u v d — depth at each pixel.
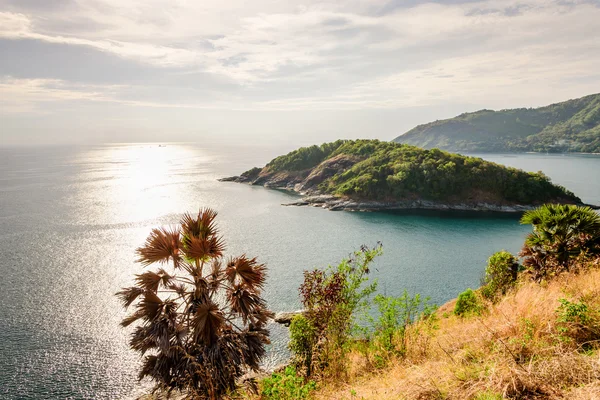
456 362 6.47
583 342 5.86
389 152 156.88
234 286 11.04
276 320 38.06
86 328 38.75
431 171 131.38
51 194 143.12
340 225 94.44
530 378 5.01
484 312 10.44
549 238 17.70
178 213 106.25
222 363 9.82
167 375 10.00
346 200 126.94
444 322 13.11
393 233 86.50
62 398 27.67
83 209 112.06
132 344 10.14
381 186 131.38
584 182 170.25
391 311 11.34
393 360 8.87
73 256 65.12
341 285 12.55
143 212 107.75
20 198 132.25
